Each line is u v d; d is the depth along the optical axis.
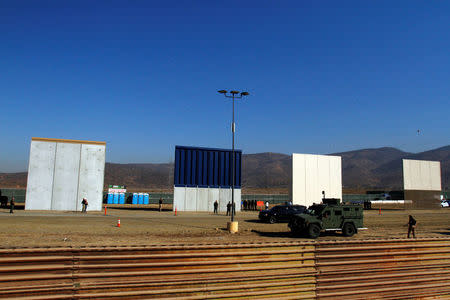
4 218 26.42
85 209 34.28
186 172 40.34
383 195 71.44
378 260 10.26
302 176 44.56
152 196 62.31
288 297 9.02
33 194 34.72
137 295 7.95
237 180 42.59
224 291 8.60
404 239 10.94
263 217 28.56
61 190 35.59
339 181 46.50
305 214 21.36
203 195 40.72
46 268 7.62
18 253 7.62
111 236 18.66
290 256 9.49
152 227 23.61
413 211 47.53
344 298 9.58
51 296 7.42
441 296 10.53
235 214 37.72
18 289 7.27
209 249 8.95
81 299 7.61
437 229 25.61
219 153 42.00
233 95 23.23
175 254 8.66
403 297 10.15
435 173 53.53
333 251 9.95
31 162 35.03
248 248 9.29
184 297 8.20
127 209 44.00
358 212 21.55
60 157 35.94
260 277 8.97
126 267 8.15
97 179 36.94
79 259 7.96
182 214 36.44
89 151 36.94
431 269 10.75
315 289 9.39
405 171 51.22
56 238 17.22
